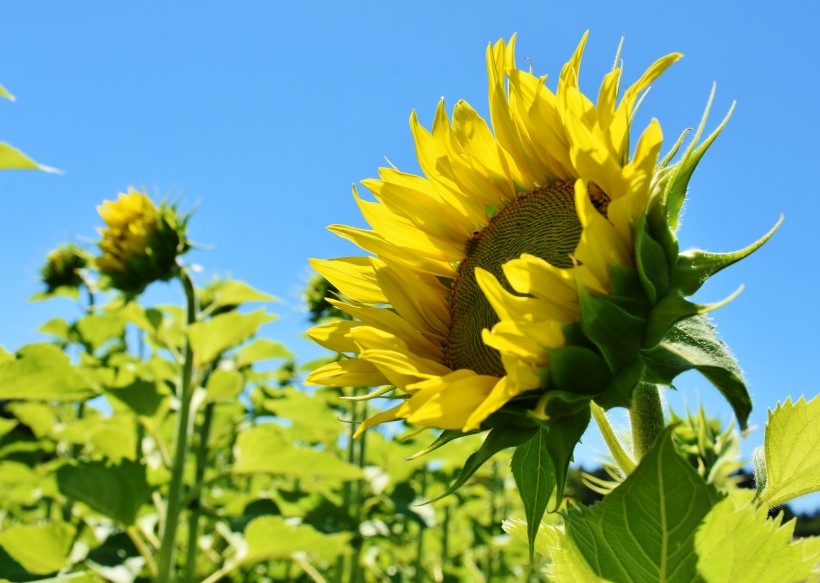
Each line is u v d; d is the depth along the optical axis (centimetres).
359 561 199
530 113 55
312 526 156
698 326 43
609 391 42
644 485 40
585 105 48
